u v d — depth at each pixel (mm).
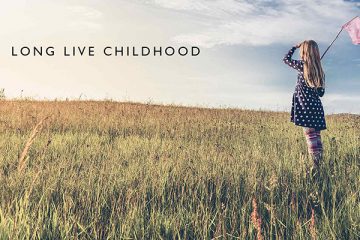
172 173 5555
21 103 17828
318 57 6918
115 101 22719
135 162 6496
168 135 10477
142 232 3643
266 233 3834
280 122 14672
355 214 4246
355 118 16906
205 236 3604
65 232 3590
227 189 4957
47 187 4758
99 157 6852
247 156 6863
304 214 4406
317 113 6945
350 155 7457
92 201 4523
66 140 8758
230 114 17188
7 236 3377
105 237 3664
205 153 7137
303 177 5652
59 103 19641
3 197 4301
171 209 4219
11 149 7504
